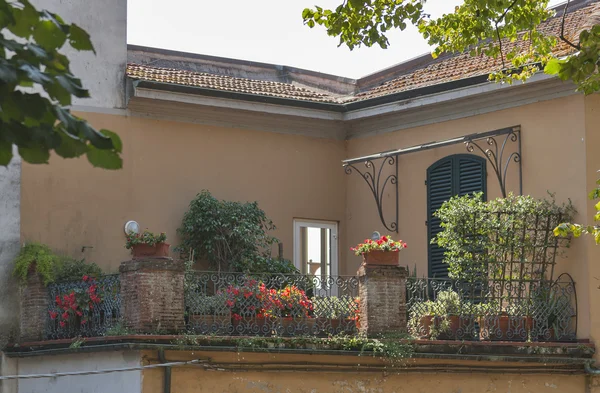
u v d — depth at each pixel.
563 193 14.93
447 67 17.23
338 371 13.56
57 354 13.93
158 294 12.98
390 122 17.33
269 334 13.55
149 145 16.16
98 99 15.82
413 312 14.38
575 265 14.72
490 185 15.94
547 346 14.34
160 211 16.11
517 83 15.23
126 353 12.90
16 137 4.48
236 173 16.88
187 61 18.36
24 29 4.67
